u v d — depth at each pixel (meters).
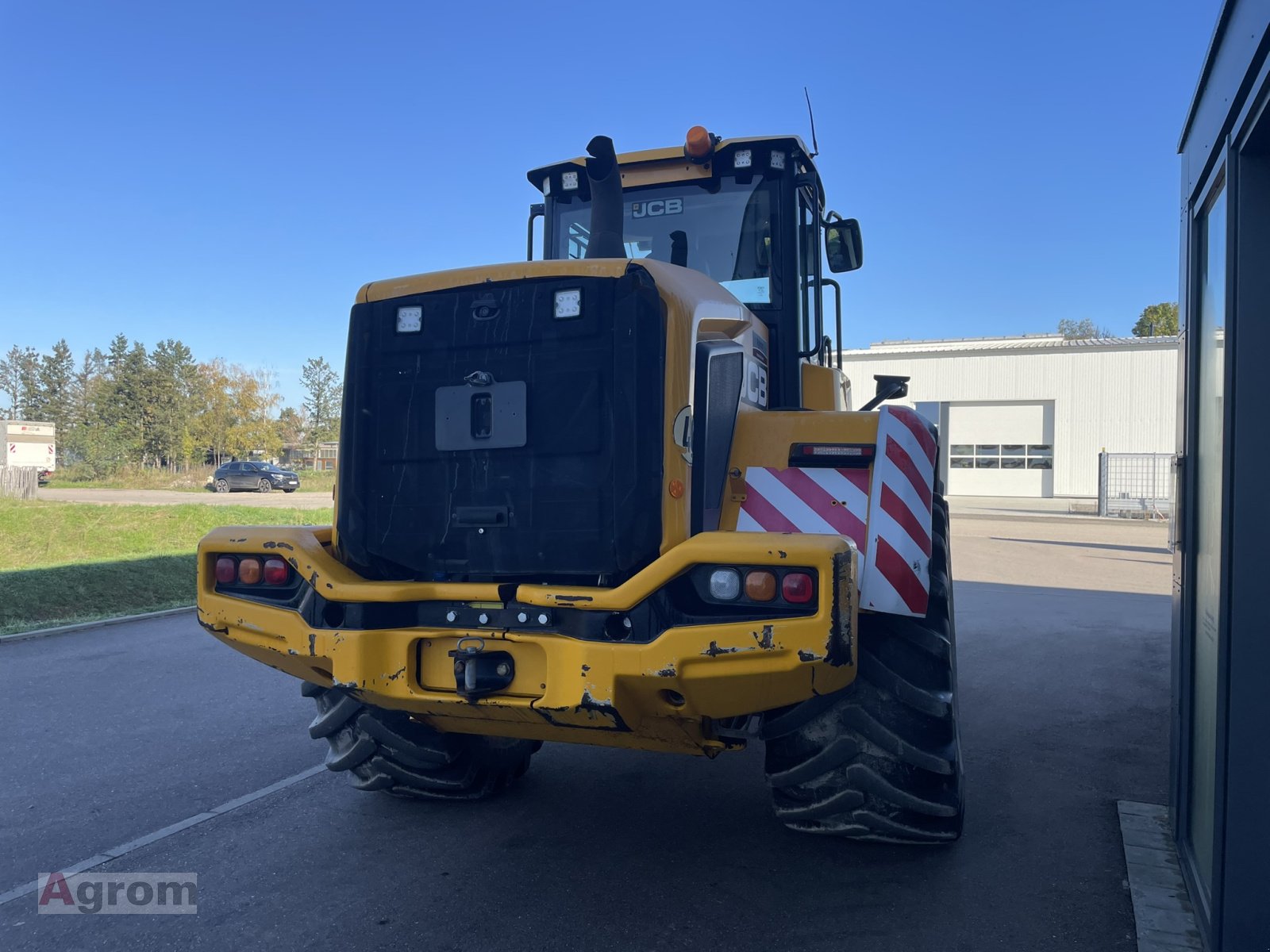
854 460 3.23
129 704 6.05
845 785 3.16
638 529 2.92
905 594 3.09
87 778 4.57
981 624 8.80
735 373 3.43
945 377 35.09
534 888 3.30
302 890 3.30
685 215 4.77
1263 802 2.51
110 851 3.67
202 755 4.95
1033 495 34.25
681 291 3.08
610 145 3.66
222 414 59.25
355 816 4.03
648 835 3.79
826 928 3.00
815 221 4.98
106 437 48.03
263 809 4.12
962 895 3.22
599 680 2.72
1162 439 32.72
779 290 4.57
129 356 63.78
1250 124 2.39
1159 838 3.66
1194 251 3.30
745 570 2.69
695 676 2.67
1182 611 3.39
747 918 3.06
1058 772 4.55
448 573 3.19
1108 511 26.30
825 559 2.60
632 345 2.97
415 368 3.25
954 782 3.18
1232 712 2.54
